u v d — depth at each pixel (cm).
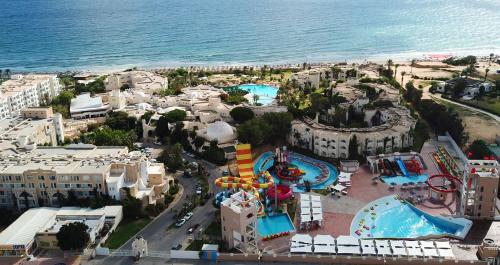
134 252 17862
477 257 16488
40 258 18450
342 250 16800
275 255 16875
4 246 18412
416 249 16738
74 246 18350
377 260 16312
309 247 17125
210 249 17600
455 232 19975
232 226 18438
